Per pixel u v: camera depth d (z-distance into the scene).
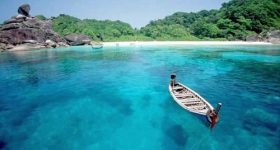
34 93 15.96
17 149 9.17
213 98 14.23
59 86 17.72
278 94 14.85
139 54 35.78
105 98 15.05
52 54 36.72
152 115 12.29
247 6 63.78
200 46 47.66
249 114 11.77
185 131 10.45
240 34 57.56
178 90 13.74
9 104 13.81
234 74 20.81
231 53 35.06
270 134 9.84
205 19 74.62
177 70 23.03
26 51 41.69
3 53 38.72
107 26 74.69
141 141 9.77
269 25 59.72
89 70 23.48
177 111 11.97
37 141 9.74
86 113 12.62
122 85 18.05
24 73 22.08
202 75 20.61
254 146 9.02
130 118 11.98
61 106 13.56
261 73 21.08
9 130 10.61
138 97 15.19
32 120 11.66
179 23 86.12
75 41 54.41
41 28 51.44
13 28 45.97
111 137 10.09
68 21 70.75
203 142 9.48
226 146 9.11
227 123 10.84
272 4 64.12
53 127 10.93
